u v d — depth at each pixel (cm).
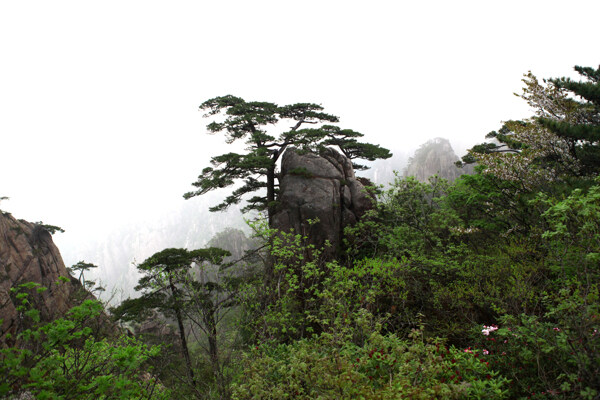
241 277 1299
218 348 820
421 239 1234
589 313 420
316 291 1016
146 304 1367
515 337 511
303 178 1675
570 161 1066
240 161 1595
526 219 1005
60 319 388
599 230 482
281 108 1872
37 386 357
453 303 817
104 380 395
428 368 444
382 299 1025
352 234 1555
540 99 1168
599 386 372
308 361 490
